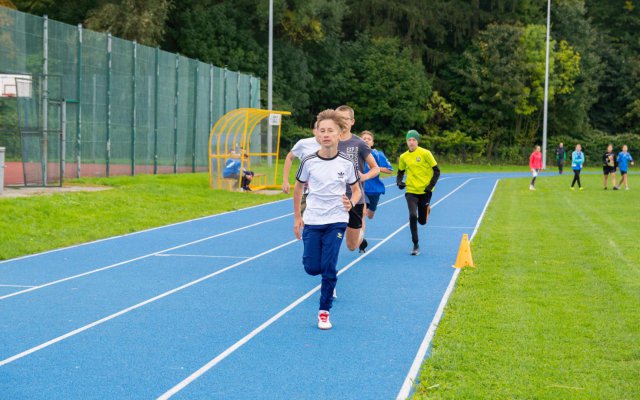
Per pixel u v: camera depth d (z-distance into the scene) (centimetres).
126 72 2541
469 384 546
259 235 1470
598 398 518
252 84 3656
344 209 741
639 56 6556
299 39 5391
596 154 5956
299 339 692
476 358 613
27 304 839
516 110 5706
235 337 699
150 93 2703
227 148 2519
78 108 2270
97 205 1723
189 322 758
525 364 595
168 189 2181
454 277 1017
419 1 5953
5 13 1920
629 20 6800
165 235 1458
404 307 829
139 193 2008
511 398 517
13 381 568
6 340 686
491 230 1538
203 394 540
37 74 1986
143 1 4194
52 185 2002
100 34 2377
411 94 5612
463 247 1094
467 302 833
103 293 903
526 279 977
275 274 1040
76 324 748
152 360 624
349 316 786
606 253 1202
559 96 5966
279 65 5216
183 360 625
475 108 5847
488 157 5878
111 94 2450
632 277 986
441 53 6112
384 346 668
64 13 4475
